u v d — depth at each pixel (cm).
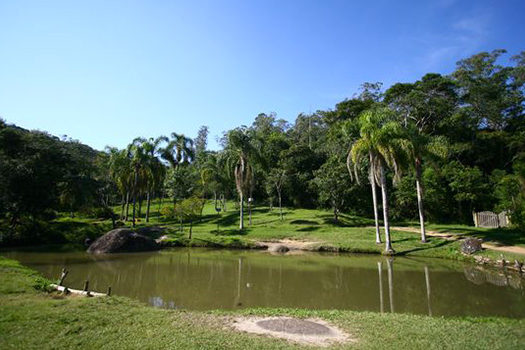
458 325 943
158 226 4209
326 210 4975
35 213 3456
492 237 2639
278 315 1058
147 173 4756
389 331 888
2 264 1741
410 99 4762
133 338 809
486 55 5241
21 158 3353
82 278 1808
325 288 1583
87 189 3919
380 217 4544
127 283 1698
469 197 3475
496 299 1352
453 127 4822
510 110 4991
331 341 811
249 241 3083
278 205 5853
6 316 934
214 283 1698
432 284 1630
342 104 6041
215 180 5012
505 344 780
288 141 6862
